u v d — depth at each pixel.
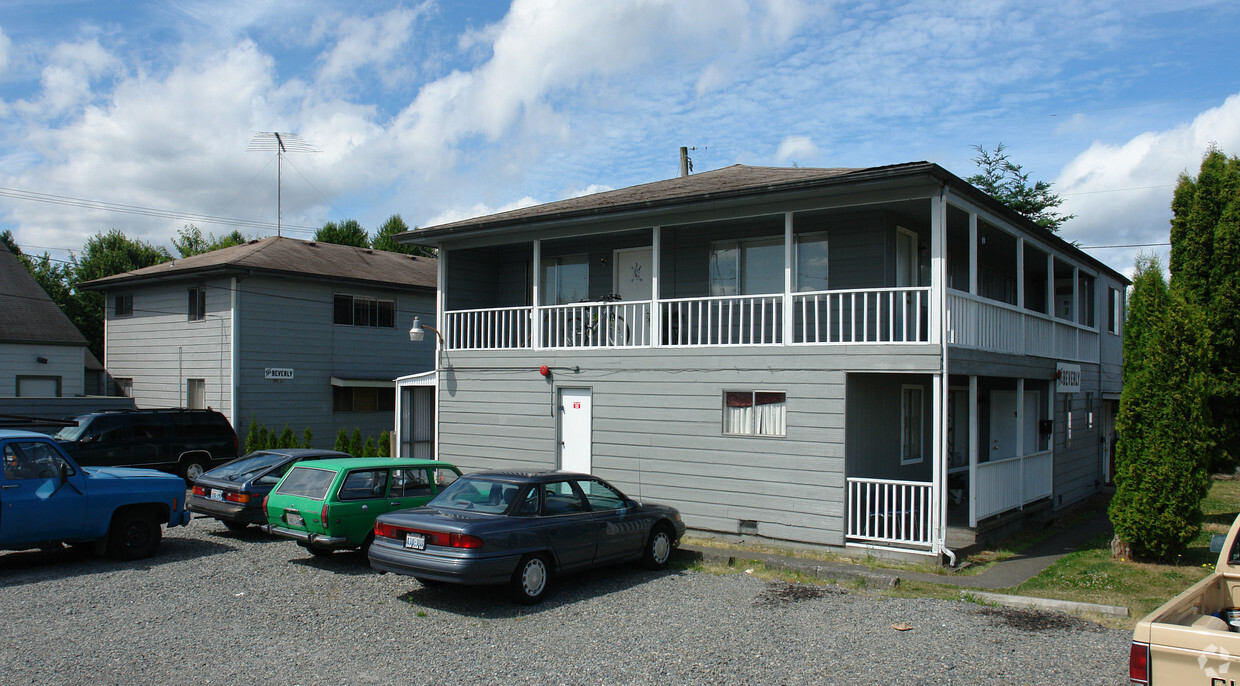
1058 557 12.34
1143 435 11.60
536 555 9.23
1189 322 11.45
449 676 6.78
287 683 6.62
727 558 11.55
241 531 13.87
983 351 12.79
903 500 11.53
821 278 14.30
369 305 26.44
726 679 6.67
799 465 12.28
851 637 7.84
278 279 23.91
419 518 9.12
